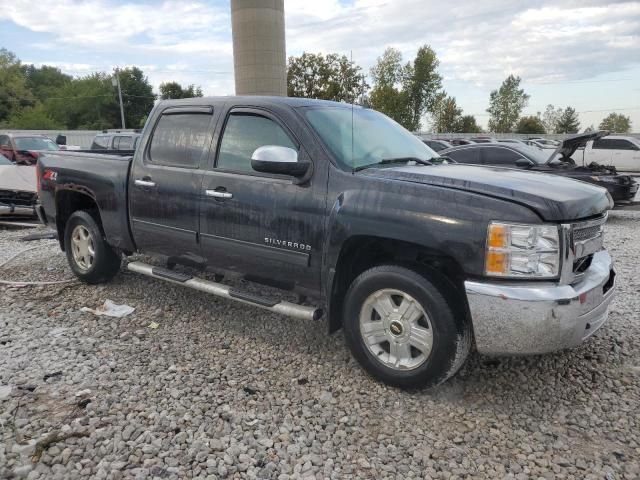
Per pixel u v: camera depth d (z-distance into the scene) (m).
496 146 12.08
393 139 4.36
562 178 3.75
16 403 3.23
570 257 3.04
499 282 3.01
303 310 3.71
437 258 3.36
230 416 3.14
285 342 4.23
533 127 77.44
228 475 2.65
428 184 3.29
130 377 3.60
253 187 3.91
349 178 3.52
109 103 83.69
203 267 4.45
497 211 3.00
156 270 4.71
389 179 3.40
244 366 3.81
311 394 3.43
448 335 3.16
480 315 3.03
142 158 4.76
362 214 3.35
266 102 4.05
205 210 4.20
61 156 5.65
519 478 2.65
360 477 2.65
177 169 4.44
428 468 2.71
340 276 3.62
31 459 2.72
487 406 3.31
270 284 4.04
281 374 3.69
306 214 3.64
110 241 5.12
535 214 2.97
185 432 2.97
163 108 4.76
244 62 23.30
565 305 2.95
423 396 3.40
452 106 60.94
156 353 4.00
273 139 3.94
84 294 5.32
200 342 4.21
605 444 2.94
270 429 3.03
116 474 2.62
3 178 9.28
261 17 22.66
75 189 5.32
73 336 4.29
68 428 2.97
